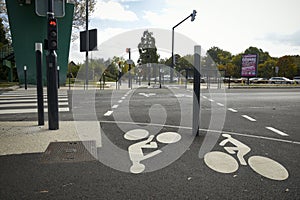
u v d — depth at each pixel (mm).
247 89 24172
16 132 5375
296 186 3111
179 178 3307
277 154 4289
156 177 3332
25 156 3980
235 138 5309
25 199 2752
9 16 19062
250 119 7574
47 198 2777
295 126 6586
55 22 5500
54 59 5555
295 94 17422
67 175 3346
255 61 33938
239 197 2840
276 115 8344
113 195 2854
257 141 5098
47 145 4531
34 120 7043
